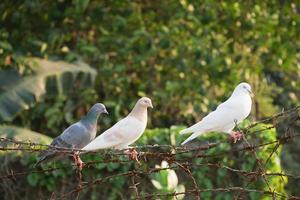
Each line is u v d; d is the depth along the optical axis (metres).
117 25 17.31
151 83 17.64
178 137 13.22
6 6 17.05
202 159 13.09
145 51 17.14
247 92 11.07
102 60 17.14
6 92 14.78
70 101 16.84
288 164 19.66
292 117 9.73
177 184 13.09
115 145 10.30
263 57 18.33
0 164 13.19
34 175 13.20
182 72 17.56
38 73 15.27
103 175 13.17
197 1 17.59
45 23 17.45
